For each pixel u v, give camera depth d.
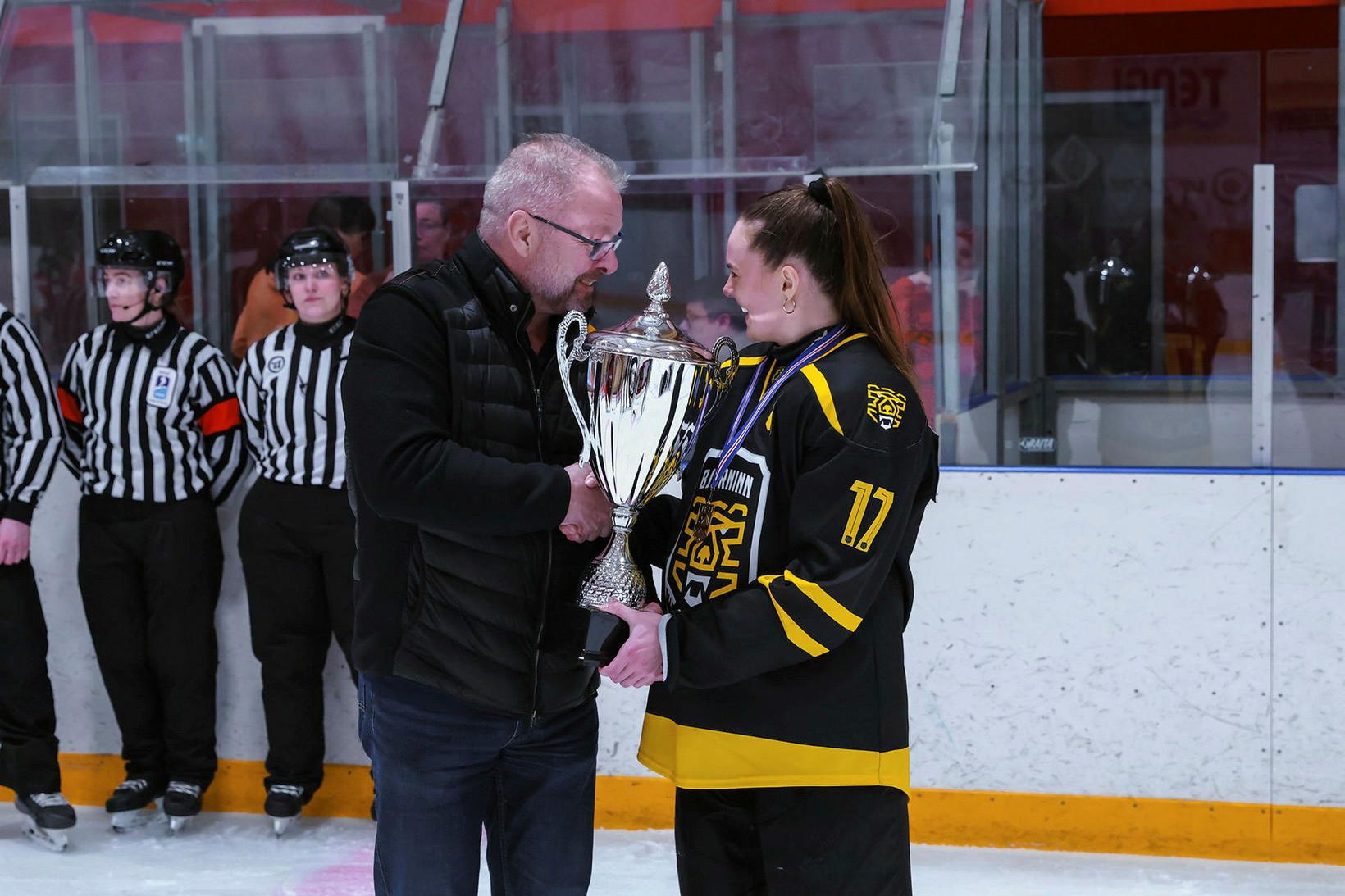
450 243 4.12
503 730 2.01
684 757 1.91
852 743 1.86
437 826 2.02
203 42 4.21
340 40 4.15
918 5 3.91
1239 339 3.60
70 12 4.25
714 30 4.01
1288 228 3.56
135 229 4.21
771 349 1.97
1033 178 3.73
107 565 3.77
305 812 3.96
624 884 3.40
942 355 3.78
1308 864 3.47
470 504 1.83
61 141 4.24
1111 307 3.65
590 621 1.90
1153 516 3.48
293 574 3.71
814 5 3.93
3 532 3.57
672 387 1.83
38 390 3.62
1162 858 3.53
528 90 4.10
